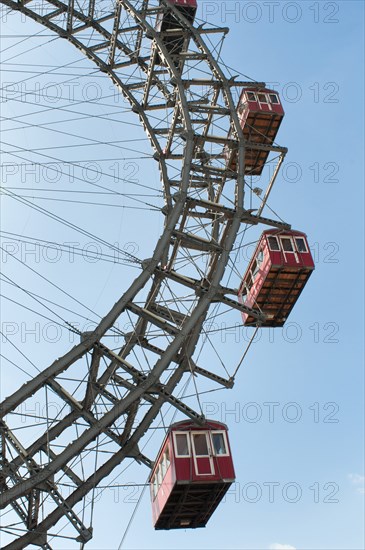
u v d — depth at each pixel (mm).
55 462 33688
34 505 34781
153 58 47688
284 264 43969
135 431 37969
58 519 35219
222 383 39656
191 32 50125
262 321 40000
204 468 34594
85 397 36656
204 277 39750
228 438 35969
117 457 37531
